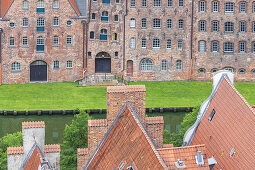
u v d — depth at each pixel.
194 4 109.25
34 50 107.81
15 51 107.19
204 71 111.88
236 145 47.53
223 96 52.56
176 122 91.56
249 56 111.75
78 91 104.00
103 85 107.44
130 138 43.81
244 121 48.25
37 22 107.31
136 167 41.78
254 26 111.00
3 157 56.91
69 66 109.81
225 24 110.44
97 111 95.06
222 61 111.56
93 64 110.19
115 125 45.56
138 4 108.75
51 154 44.25
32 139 44.12
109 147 45.06
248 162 45.19
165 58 110.81
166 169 40.00
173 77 111.69
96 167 44.94
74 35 108.75
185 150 43.66
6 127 89.44
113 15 109.00
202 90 106.12
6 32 106.50
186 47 110.75
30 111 94.06
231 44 111.31
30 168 42.94
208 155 50.16
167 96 102.62
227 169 47.00
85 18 108.25
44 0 106.88
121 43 110.06
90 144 45.66
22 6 106.38
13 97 100.81
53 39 108.38
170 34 110.06
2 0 107.44
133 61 110.56
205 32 110.38
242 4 110.06
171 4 109.25
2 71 107.19
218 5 109.75
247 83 110.88
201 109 54.25
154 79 111.38
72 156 58.44
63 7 107.56
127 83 108.25
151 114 95.50
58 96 101.50
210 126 52.03
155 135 45.72
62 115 94.50
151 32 109.81
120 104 45.50
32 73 108.62
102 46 109.81
